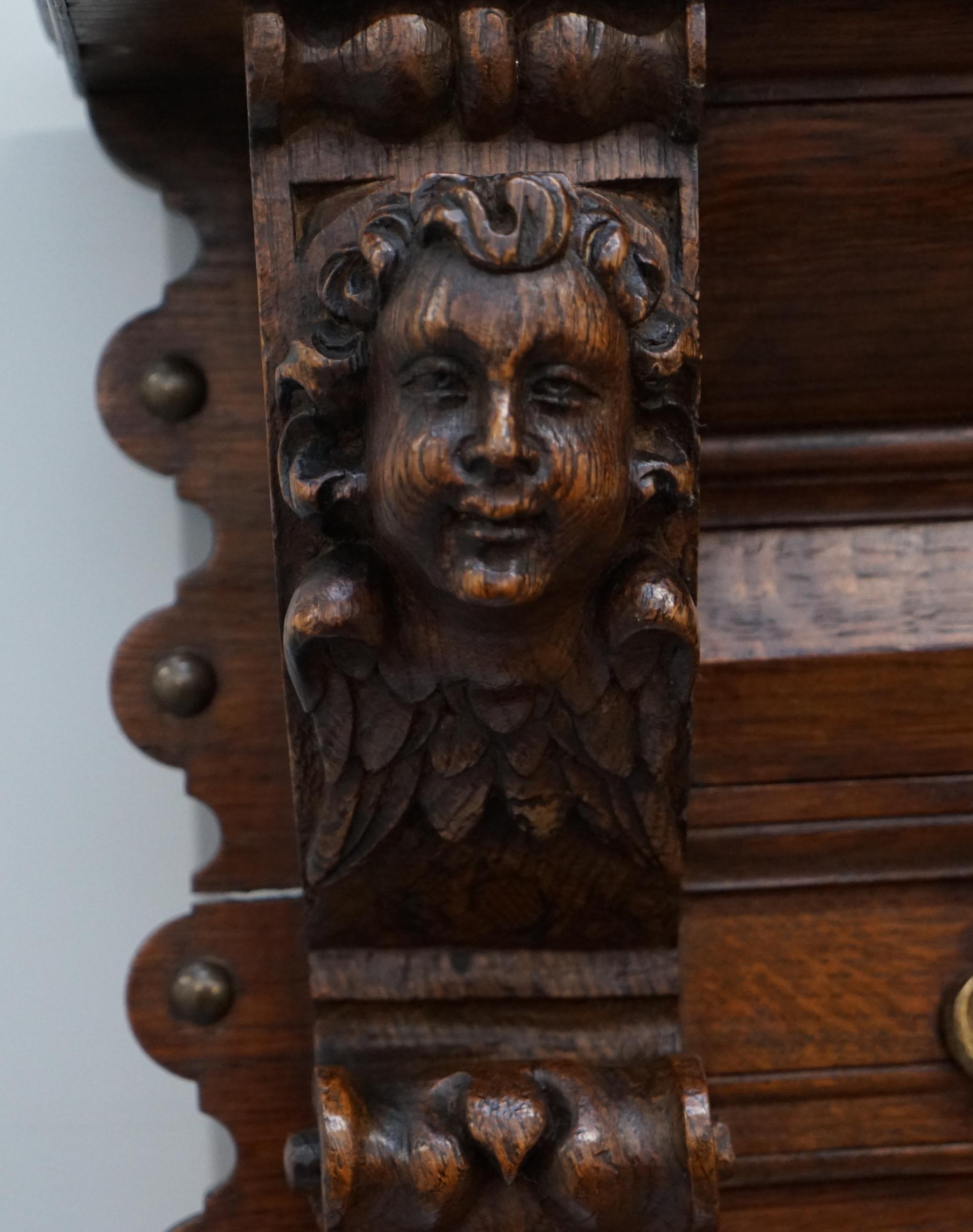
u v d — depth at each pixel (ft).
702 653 2.78
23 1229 2.99
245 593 2.82
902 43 2.63
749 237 2.70
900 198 2.69
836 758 2.80
